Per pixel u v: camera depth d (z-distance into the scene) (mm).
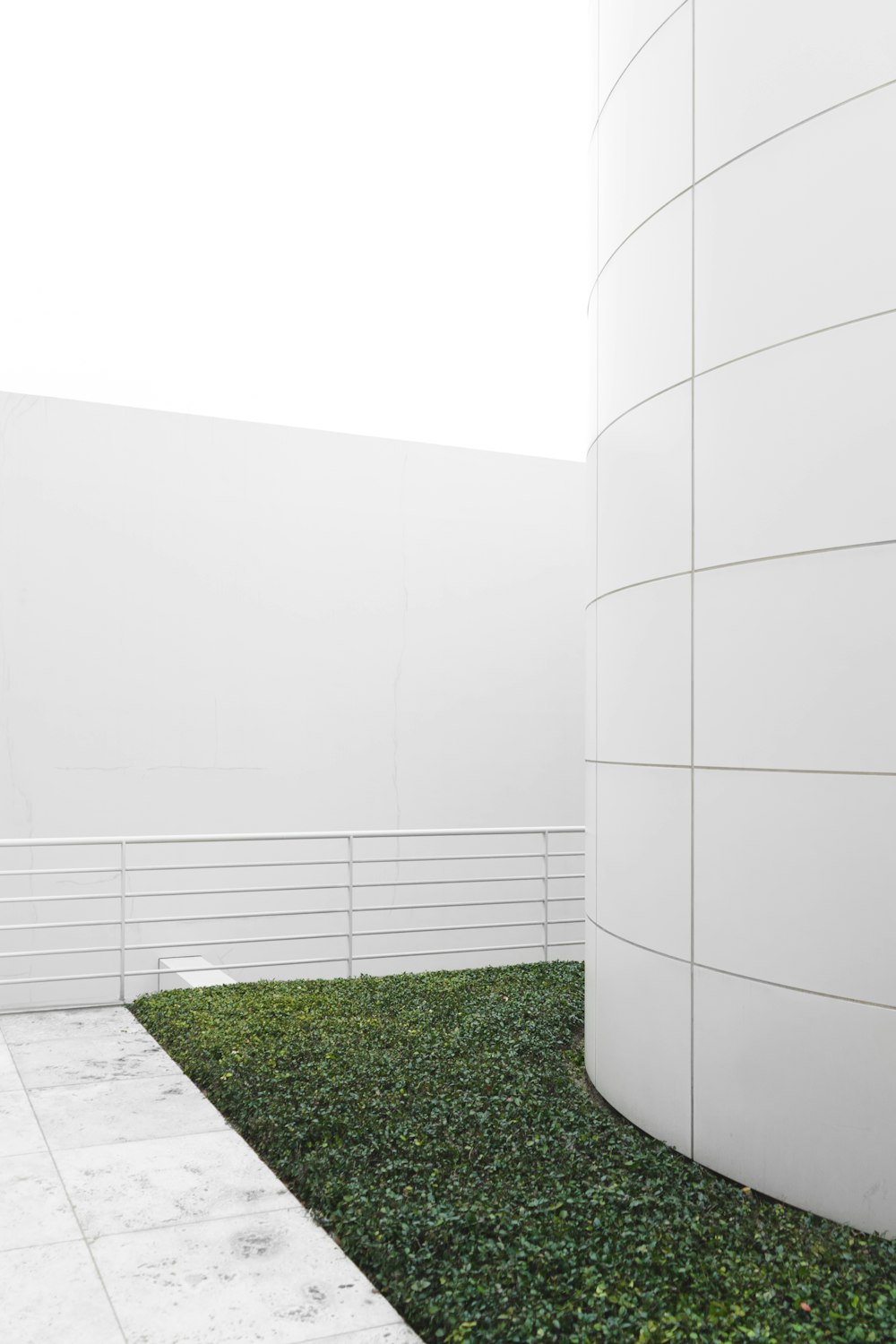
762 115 4117
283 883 9977
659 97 4691
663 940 4500
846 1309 2982
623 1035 4816
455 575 10914
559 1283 3107
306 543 10219
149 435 9625
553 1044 6094
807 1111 3820
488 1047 5938
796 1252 3383
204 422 9867
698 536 4363
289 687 10070
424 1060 5574
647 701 4672
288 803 10008
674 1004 4418
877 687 3682
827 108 3895
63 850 9078
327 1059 5523
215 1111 4879
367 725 10406
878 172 3742
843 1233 3566
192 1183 4035
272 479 10117
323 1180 3926
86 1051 5910
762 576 4062
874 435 3725
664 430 4605
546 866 8938
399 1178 3916
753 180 4148
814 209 3928
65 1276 3279
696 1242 3445
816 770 3842
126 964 9281
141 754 9414
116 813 9289
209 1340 2893
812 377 3914
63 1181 4043
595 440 5414
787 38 4043
